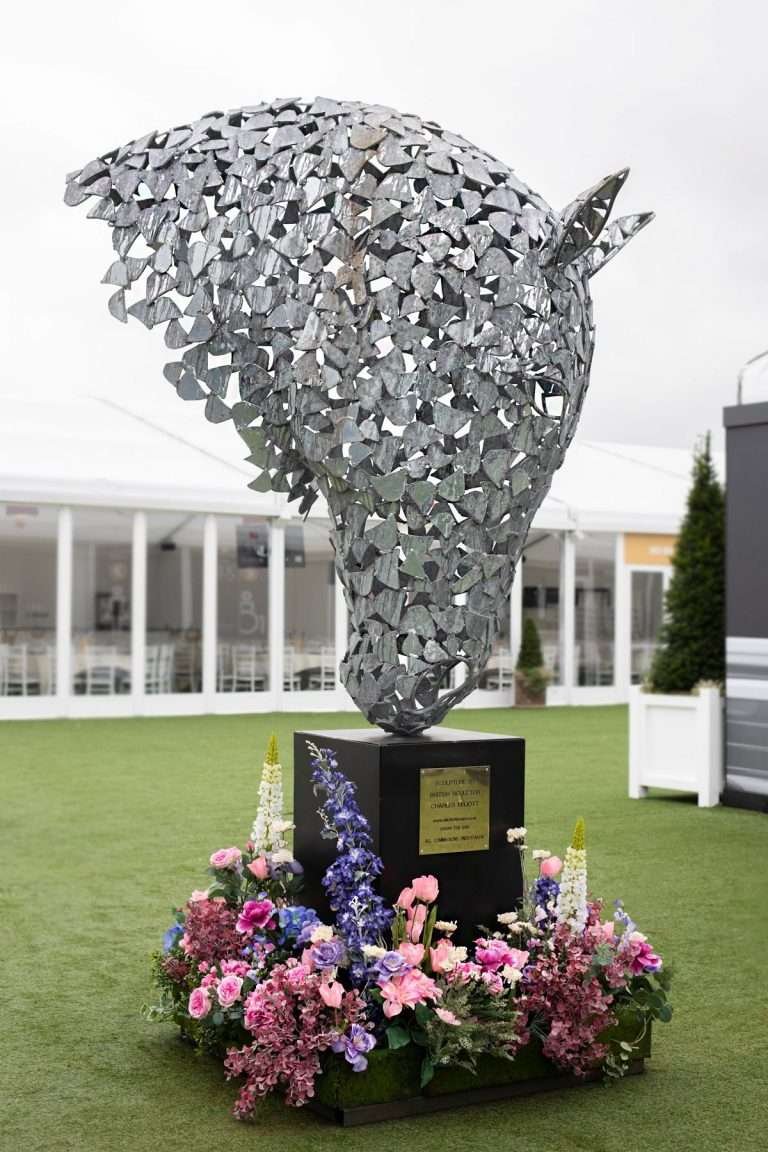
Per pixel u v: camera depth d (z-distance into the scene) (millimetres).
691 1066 3744
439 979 3453
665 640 9594
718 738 9000
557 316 3504
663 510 18938
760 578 8875
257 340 3615
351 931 3436
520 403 3473
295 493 3949
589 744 12719
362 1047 3227
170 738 12656
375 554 3578
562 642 18281
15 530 14672
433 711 3746
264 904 3730
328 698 16469
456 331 3324
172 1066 3664
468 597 3598
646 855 7027
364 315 3328
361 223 3373
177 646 15727
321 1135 3191
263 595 16156
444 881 3703
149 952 4852
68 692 14945
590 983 3518
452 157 3396
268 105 3662
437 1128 3254
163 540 15594
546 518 17766
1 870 6375
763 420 8898
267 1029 3285
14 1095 3426
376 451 3375
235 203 3496
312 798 3883
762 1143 3158
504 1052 3385
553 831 7836
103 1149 3076
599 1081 3625
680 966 4781
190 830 7508
